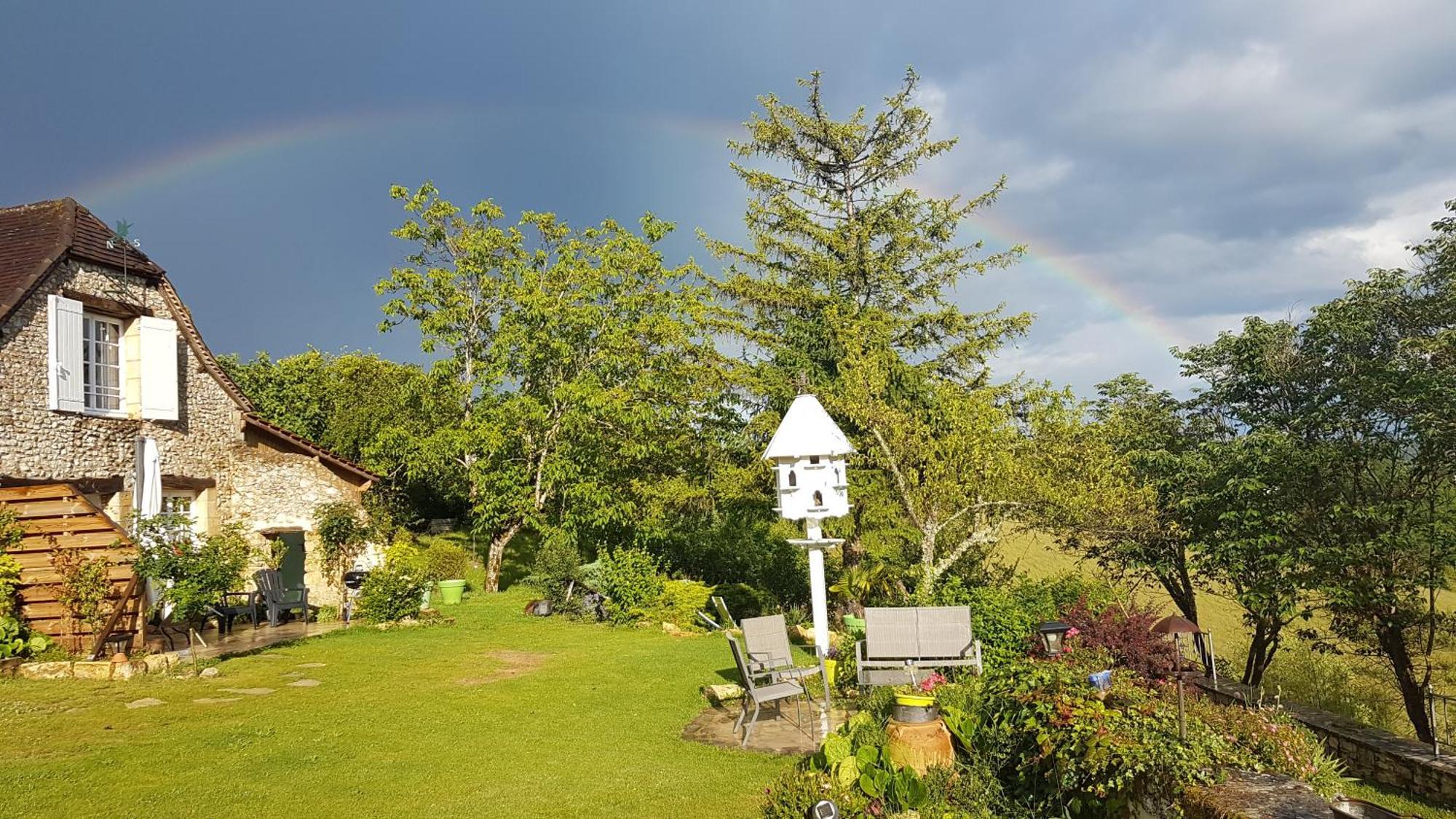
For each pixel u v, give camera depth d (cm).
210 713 920
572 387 2247
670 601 1742
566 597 1909
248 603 1652
